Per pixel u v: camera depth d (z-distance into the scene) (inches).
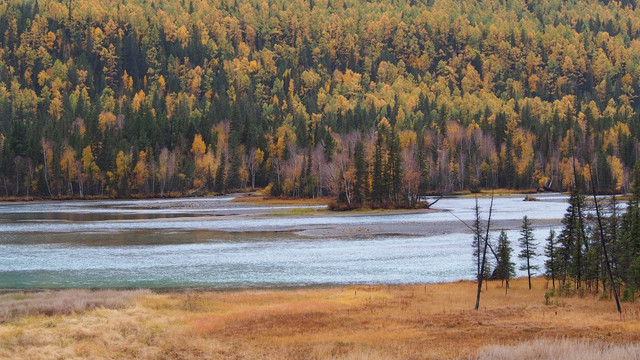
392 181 5310.0
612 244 1817.2
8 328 1267.2
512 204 5487.2
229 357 1087.6
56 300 1566.2
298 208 5329.7
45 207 5659.5
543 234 3198.8
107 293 1742.1
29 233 3383.4
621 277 1784.0
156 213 4822.8
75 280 2062.0
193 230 3555.6
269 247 2856.8
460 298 1718.8
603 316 1428.4
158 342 1195.3
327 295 1764.3
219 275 2167.8
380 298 1706.4
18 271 2230.6
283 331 1304.1
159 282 2036.2
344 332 1291.8
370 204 5152.6
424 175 5925.2
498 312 1499.8
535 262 2491.4
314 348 1125.1
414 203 5157.5
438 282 2058.3
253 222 4045.3
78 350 1115.3
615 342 1110.4
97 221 4116.6
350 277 2135.8
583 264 1852.9
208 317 1446.9
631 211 1914.4
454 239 3097.9
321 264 2397.9
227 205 5816.9
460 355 1032.8
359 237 3218.5
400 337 1228.5
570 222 1951.3
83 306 1498.5
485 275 2060.8
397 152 5757.9
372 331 1299.2
